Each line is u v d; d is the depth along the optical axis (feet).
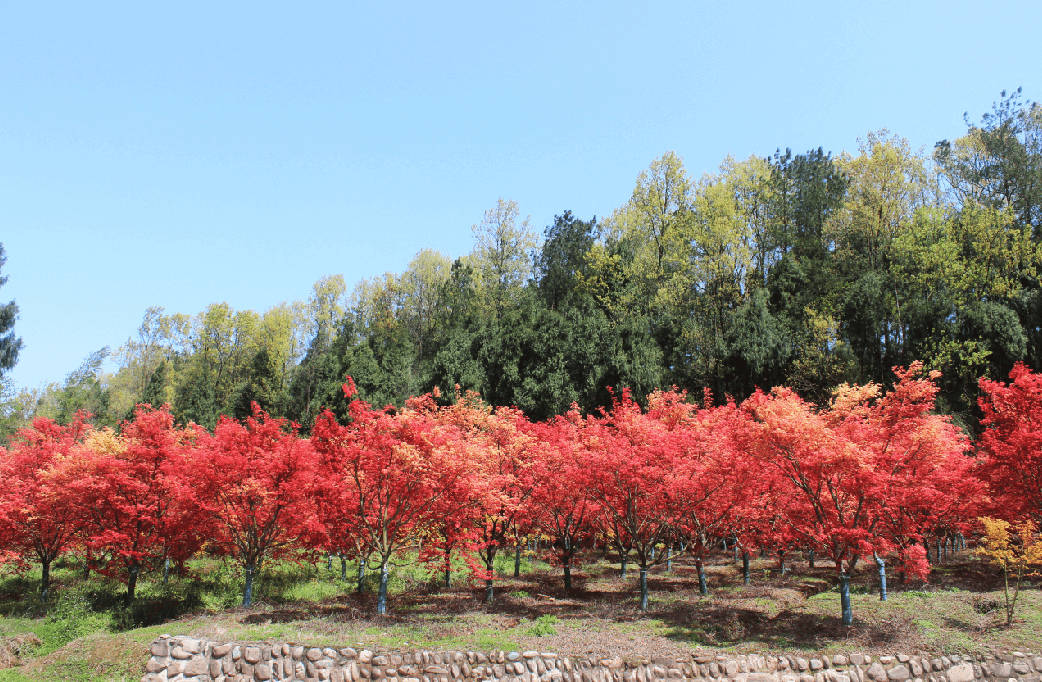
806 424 51.11
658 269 162.30
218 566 82.79
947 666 44.88
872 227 138.31
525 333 147.13
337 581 75.82
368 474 58.59
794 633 52.03
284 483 59.31
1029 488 60.29
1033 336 115.75
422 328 216.95
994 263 131.23
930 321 123.24
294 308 226.38
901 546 60.75
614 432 86.38
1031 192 141.49
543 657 46.80
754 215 178.81
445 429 65.31
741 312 137.80
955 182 160.97
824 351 127.34
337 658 46.62
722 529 70.69
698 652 47.96
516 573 82.53
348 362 161.99
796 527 57.98
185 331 221.25
